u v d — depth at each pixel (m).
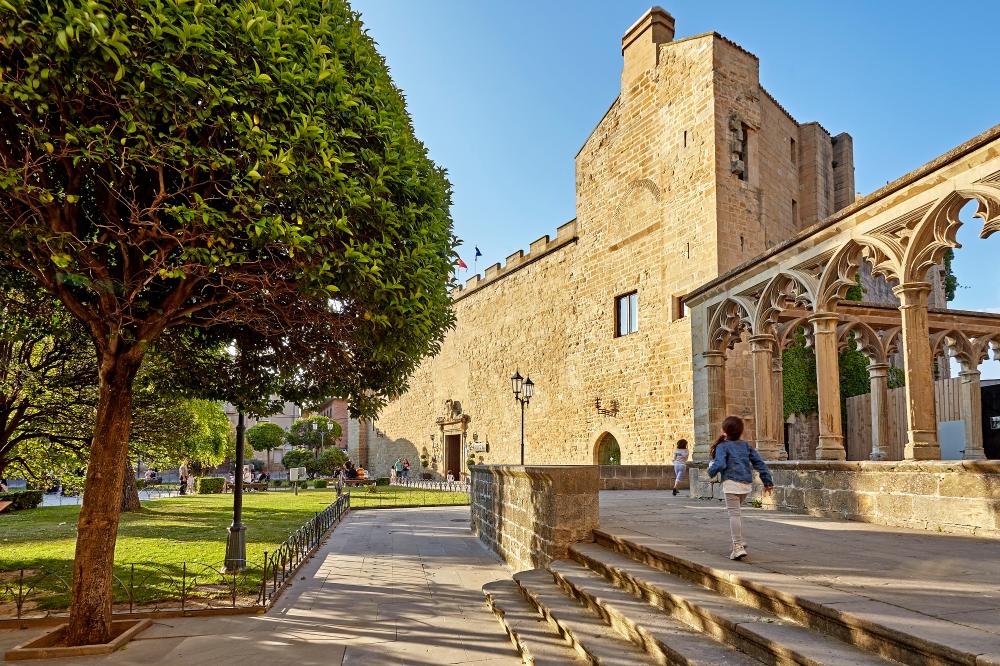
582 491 7.55
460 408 36.03
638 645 4.50
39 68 4.57
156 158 4.97
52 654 5.30
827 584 4.25
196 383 8.91
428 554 10.98
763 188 19.91
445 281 7.86
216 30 5.06
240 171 5.53
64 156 4.99
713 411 12.76
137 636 5.92
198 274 5.83
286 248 5.73
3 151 5.29
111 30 4.61
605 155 24.20
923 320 7.80
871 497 8.05
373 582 8.45
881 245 8.33
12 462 10.52
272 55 5.33
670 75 20.94
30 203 5.13
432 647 5.54
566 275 26.50
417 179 6.88
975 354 14.51
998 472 6.45
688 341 19.31
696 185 19.45
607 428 23.14
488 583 7.84
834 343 9.65
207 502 23.72
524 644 5.11
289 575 8.60
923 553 5.55
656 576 5.44
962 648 2.84
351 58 6.42
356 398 8.55
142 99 4.73
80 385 9.45
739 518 5.33
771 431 11.10
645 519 8.55
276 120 5.43
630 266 22.42
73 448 10.02
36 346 10.12
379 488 33.94
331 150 5.52
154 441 12.55
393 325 6.60
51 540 12.70
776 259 10.80
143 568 9.12
